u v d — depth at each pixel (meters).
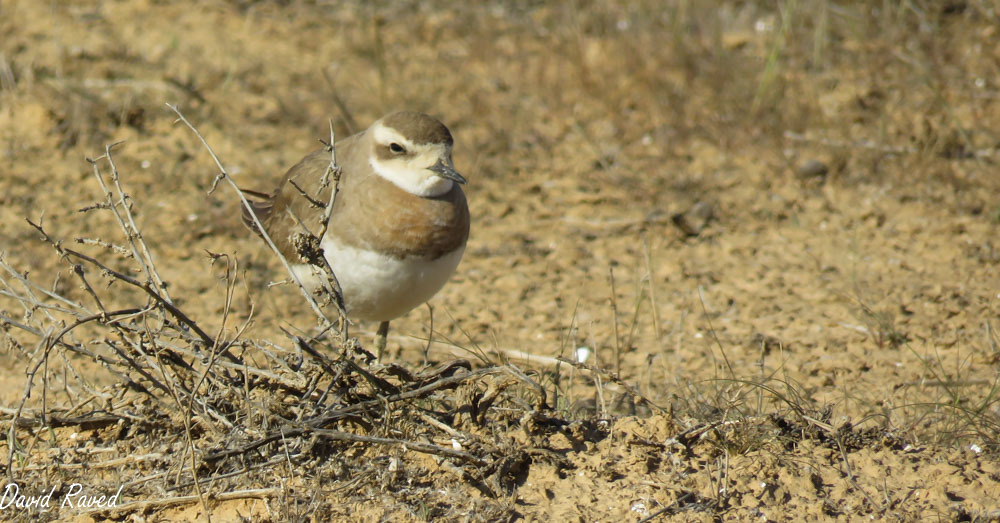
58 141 14.73
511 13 19.66
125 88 16.03
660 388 9.91
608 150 15.72
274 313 11.59
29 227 12.91
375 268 9.22
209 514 6.99
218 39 17.92
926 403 8.98
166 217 13.46
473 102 16.64
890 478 7.52
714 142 15.81
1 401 9.00
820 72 17.39
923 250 13.11
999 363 10.46
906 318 11.43
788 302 11.98
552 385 9.78
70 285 11.72
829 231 13.70
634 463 7.54
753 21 19.03
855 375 10.30
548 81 17.31
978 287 12.13
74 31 17.61
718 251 13.30
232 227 13.41
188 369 7.89
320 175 9.68
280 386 7.66
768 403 9.27
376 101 16.45
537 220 14.05
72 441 7.94
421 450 7.19
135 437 7.85
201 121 15.60
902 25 18.30
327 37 18.47
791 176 15.00
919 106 16.39
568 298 12.18
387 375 7.96
